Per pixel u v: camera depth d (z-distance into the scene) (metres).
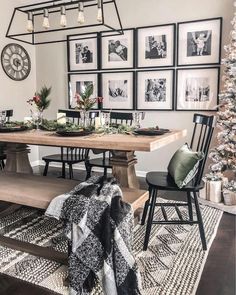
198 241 2.29
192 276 1.84
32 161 5.13
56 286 1.75
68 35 4.63
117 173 2.37
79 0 2.88
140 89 4.26
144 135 2.18
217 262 2.01
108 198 1.63
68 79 4.77
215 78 3.77
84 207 1.60
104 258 1.52
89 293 1.60
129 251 1.58
